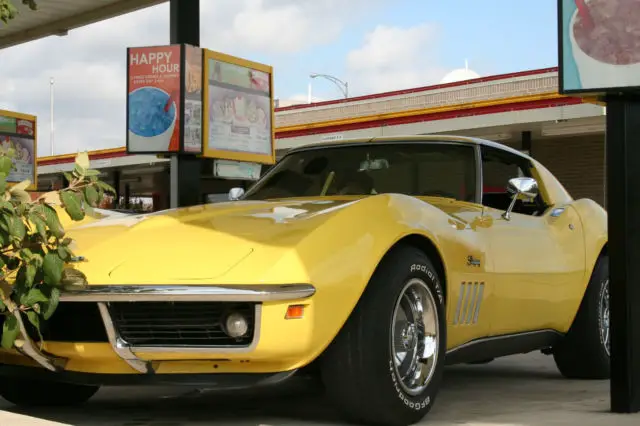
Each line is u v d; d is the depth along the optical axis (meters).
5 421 3.10
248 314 2.95
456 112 20.83
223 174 9.85
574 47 3.60
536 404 3.90
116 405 3.90
